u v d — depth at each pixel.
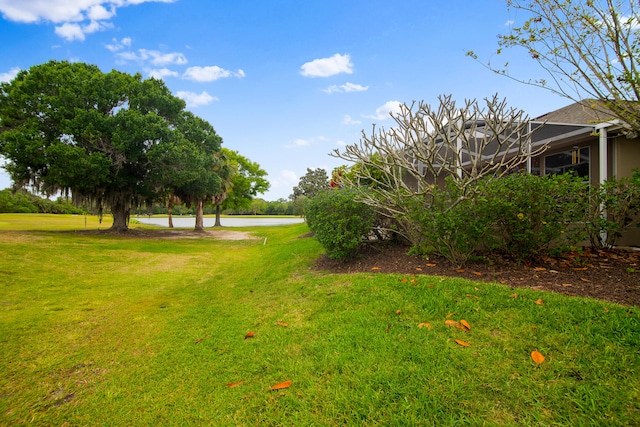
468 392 1.94
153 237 17.28
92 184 15.53
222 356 2.86
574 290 3.37
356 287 4.04
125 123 15.63
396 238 6.53
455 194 4.48
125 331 3.68
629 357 2.10
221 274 7.25
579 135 6.36
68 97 15.06
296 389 2.18
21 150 14.30
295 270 6.16
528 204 4.23
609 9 3.17
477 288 3.50
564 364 2.11
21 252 9.05
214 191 21.80
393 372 2.20
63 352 3.13
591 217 4.75
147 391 2.40
